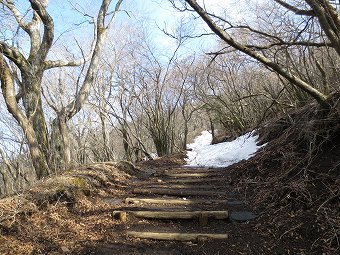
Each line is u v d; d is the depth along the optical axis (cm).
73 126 1432
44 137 722
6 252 386
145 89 1606
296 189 496
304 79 895
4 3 664
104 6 859
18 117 660
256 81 1590
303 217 444
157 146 1573
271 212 494
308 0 448
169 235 449
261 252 402
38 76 729
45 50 736
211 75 1731
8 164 1219
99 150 1603
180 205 580
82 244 427
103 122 1530
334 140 566
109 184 702
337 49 449
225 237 441
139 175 873
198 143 2269
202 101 1814
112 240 443
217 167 951
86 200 580
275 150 683
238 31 866
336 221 406
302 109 760
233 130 1594
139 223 503
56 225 473
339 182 463
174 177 830
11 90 654
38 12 700
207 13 508
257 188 602
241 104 1570
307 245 399
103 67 1539
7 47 675
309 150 547
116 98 1617
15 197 497
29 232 436
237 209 545
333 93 579
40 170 669
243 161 827
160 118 1588
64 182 582
